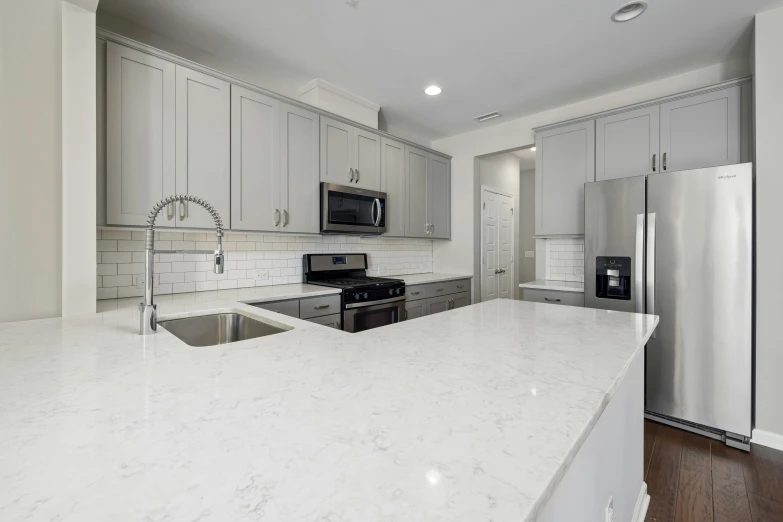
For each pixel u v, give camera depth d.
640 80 2.94
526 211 6.35
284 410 0.63
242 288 2.73
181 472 0.45
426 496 0.41
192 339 1.70
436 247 4.56
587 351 1.02
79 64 1.62
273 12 2.12
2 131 1.46
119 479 0.43
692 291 2.29
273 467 0.46
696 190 2.27
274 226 2.59
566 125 3.22
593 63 2.68
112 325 1.37
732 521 1.55
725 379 2.18
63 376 0.80
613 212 2.64
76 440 0.52
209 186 2.25
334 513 0.38
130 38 2.12
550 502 0.69
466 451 0.50
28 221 1.51
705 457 2.03
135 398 0.68
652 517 1.58
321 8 2.08
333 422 0.58
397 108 3.52
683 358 2.32
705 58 2.60
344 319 2.73
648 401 2.46
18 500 0.39
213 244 2.60
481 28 2.27
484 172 4.46
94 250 1.65
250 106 2.46
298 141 2.73
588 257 2.77
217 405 0.65
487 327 1.32
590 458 0.92
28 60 1.51
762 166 2.08
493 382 0.77
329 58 2.62
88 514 0.37
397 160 3.61
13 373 0.82
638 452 1.52
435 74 2.86
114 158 1.89
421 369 0.85
